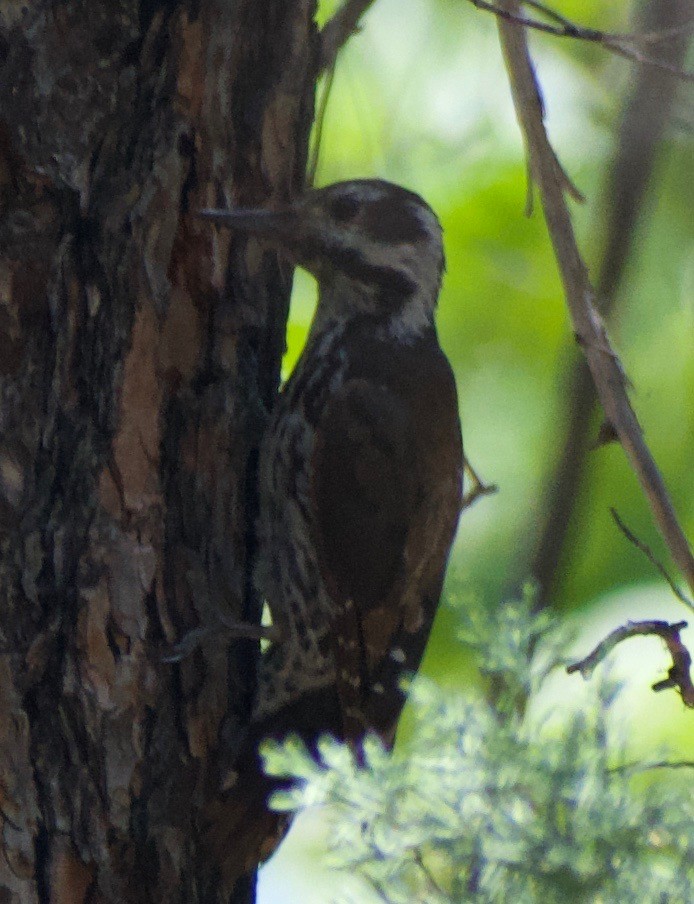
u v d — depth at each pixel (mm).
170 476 8875
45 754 8477
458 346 13891
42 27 8562
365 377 10492
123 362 8711
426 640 10844
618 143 12250
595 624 12812
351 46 13383
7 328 8539
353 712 10273
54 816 8477
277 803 7629
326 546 10242
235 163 9148
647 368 13969
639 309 14000
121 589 8664
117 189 8695
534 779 7316
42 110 8570
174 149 8797
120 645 8656
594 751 7426
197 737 9008
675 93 11977
